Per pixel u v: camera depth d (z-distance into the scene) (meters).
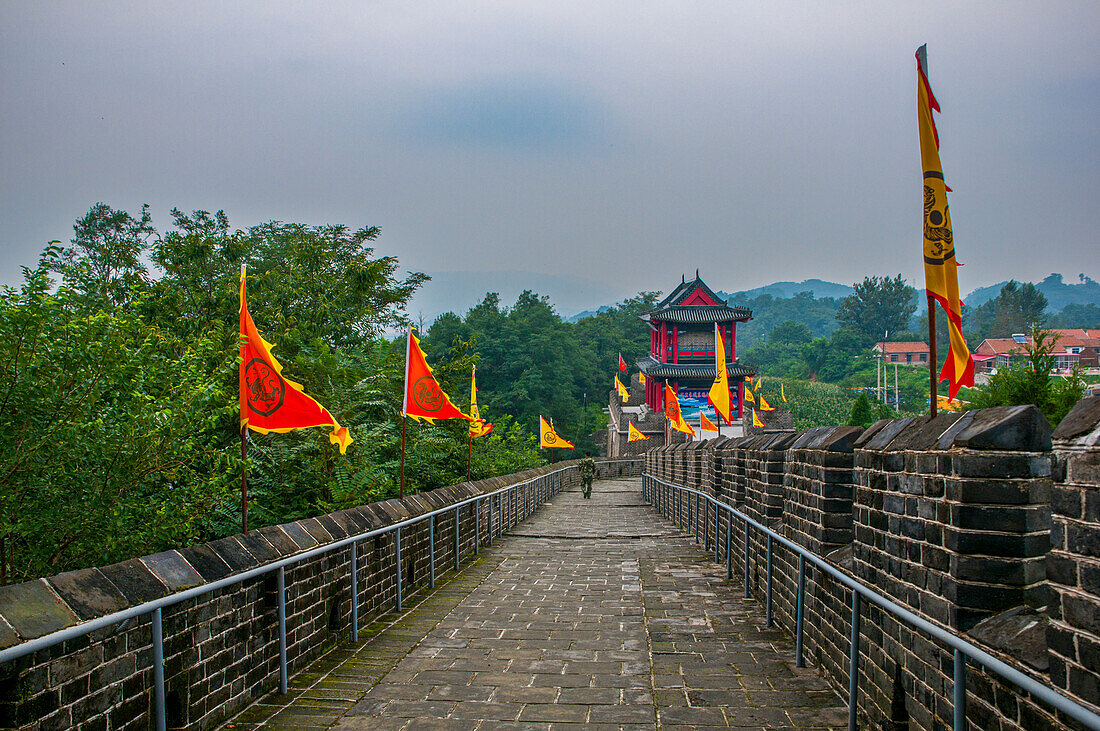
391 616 9.13
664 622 8.72
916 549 4.80
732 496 12.41
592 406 90.94
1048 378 17.75
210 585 5.29
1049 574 3.39
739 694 6.21
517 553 14.55
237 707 5.85
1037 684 3.07
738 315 64.81
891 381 97.75
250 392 7.79
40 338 6.57
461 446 19.19
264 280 19.47
